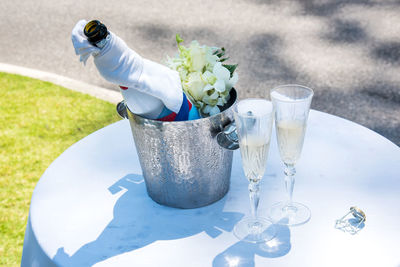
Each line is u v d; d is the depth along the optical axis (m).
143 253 1.04
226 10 5.22
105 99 3.44
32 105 3.38
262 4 5.30
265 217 1.14
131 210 1.19
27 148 2.88
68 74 4.04
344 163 1.31
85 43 0.91
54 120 3.17
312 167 1.31
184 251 1.04
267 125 0.95
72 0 5.88
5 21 5.39
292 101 0.98
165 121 1.04
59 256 1.04
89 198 1.25
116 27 4.98
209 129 1.07
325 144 1.41
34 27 5.17
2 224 2.26
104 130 1.58
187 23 4.96
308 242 1.04
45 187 1.30
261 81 3.71
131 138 1.53
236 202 1.20
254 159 1.00
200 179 1.14
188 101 1.10
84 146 1.50
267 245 1.04
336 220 1.09
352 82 3.64
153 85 0.99
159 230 1.11
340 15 4.88
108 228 1.13
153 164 1.13
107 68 0.94
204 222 1.13
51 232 1.12
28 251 1.17
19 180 2.59
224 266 0.99
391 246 1.01
